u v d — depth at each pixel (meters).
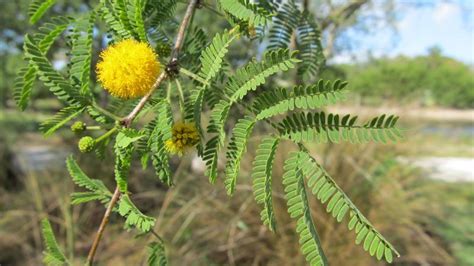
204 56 0.90
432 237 4.19
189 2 1.10
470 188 5.00
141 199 4.46
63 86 0.90
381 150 4.32
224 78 0.97
